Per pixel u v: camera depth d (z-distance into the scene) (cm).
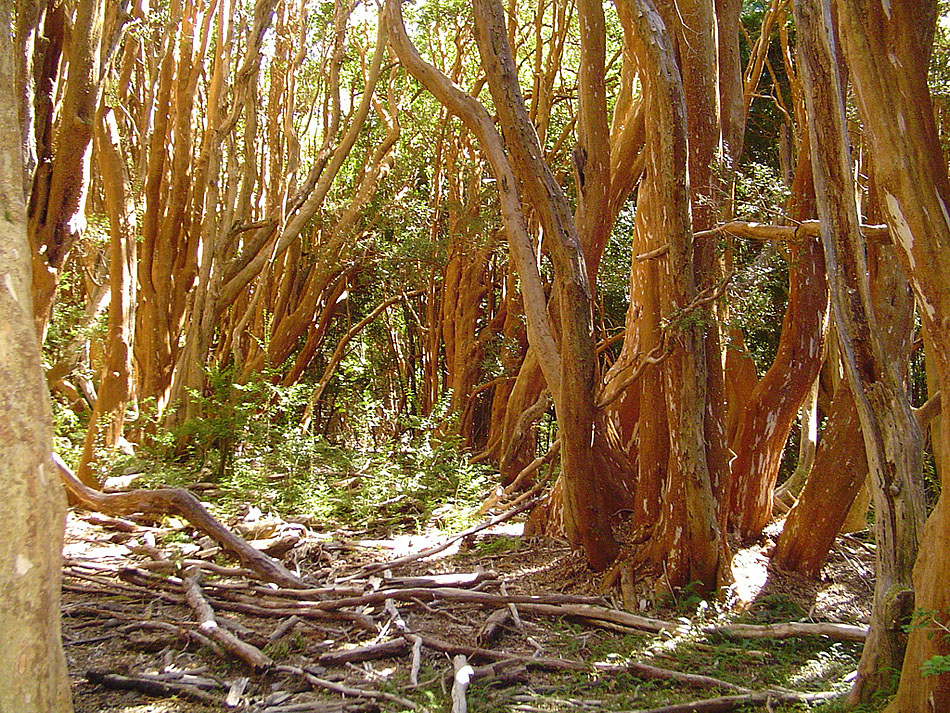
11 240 216
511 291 1567
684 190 681
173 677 516
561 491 937
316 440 1232
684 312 691
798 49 462
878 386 443
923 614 367
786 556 800
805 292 840
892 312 766
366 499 1073
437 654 592
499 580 768
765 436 841
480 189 1656
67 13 941
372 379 2044
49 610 188
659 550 757
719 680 544
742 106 832
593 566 791
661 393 808
